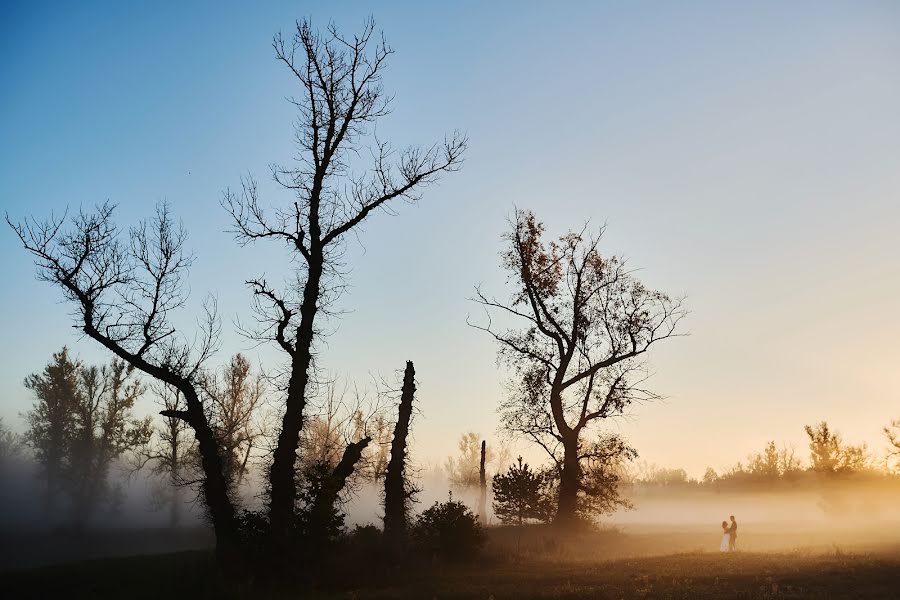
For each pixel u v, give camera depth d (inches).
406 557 1013.2
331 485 979.3
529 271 1749.5
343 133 1147.3
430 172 1164.5
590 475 1702.8
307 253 1099.9
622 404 1680.6
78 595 789.2
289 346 1064.8
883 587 669.9
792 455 4013.3
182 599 770.8
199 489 1042.7
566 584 714.8
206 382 1110.4
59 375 2760.8
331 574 901.2
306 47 1149.1
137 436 2714.1
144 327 1026.7
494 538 1496.1
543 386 1717.5
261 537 941.8
